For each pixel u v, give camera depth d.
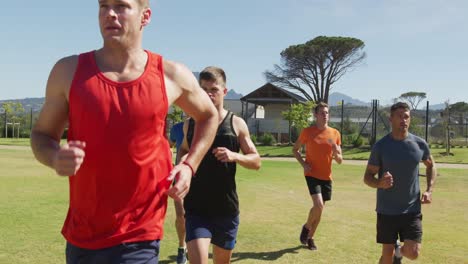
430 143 41.28
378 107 40.94
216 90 4.40
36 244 6.75
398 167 5.18
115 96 2.28
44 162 2.22
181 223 5.91
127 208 2.39
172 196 2.48
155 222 2.49
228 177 4.28
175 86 2.51
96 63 2.33
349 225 8.87
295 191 13.59
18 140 47.06
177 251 6.66
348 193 13.73
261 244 7.22
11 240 6.95
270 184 15.23
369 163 5.34
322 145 7.21
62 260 6.01
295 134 46.19
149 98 2.34
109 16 2.27
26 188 12.67
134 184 2.37
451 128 41.31
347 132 44.44
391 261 5.33
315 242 7.43
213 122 2.81
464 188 15.77
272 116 58.25
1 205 9.91
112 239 2.38
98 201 2.34
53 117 2.34
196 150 2.72
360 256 6.62
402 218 5.20
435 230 8.60
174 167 2.61
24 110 56.47
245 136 4.61
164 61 2.52
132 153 2.31
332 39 64.75
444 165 26.34
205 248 4.10
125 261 2.40
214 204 4.25
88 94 2.25
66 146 2.01
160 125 2.42
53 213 9.09
